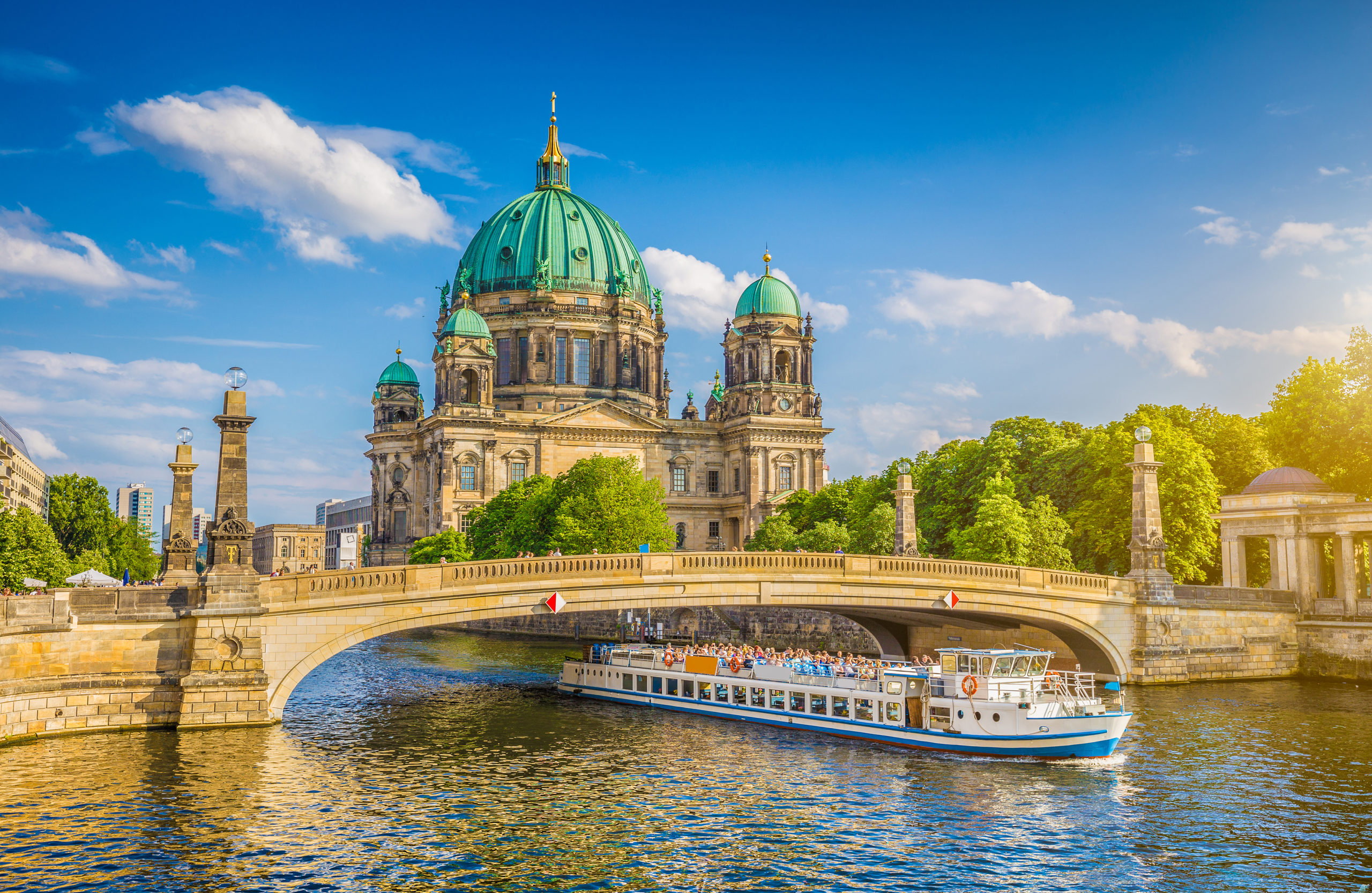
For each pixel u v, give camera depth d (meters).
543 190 197.62
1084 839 38.03
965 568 66.25
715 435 183.25
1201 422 101.00
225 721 51.16
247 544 52.59
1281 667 78.06
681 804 41.94
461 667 88.12
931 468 117.25
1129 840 37.91
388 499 181.12
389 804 41.00
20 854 34.62
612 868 34.72
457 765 47.72
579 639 124.75
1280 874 34.81
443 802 41.47
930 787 44.56
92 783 42.09
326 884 32.72
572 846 36.62
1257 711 61.78
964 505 109.56
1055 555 90.00
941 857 36.16
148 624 51.44
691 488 181.75
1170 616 73.62
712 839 37.59
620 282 189.75
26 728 48.41
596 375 185.75
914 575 64.62
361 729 56.12
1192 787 44.69
